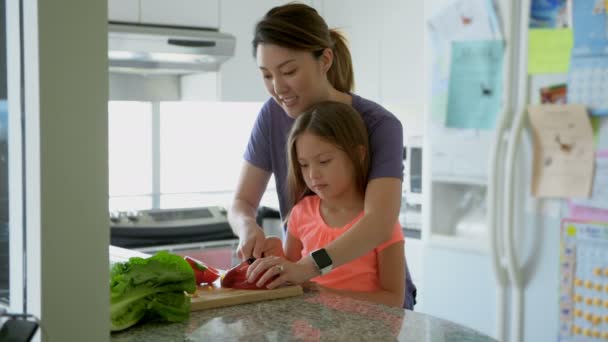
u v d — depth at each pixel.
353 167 1.69
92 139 1.09
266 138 1.94
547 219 2.65
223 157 4.48
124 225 3.50
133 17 3.45
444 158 2.98
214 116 4.43
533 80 2.65
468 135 2.89
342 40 1.84
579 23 2.51
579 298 2.58
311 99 1.74
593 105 2.50
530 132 2.67
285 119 1.90
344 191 1.73
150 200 4.14
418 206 3.58
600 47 2.47
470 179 2.89
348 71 1.86
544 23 2.61
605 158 2.49
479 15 2.79
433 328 1.29
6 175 1.11
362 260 1.69
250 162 1.98
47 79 1.04
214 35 3.58
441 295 3.04
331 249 1.53
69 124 1.07
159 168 4.29
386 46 3.65
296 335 1.23
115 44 3.38
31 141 1.06
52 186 1.06
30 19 1.04
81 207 1.09
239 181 1.99
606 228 2.50
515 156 2.68
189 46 3.53
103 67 1.09
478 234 2.91
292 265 1.51
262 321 1.32
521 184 2.72
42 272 1.06
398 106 4.02
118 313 1.24
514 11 2.68
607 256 2.50
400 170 1.70
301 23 1.66
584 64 2.51
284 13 1.67
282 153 1.93
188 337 1.22
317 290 1.58
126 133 4.18
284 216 1.98
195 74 4.01
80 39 1.07
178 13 3.58
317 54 1.70
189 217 3.68
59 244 1.07
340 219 1.74
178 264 1.35
